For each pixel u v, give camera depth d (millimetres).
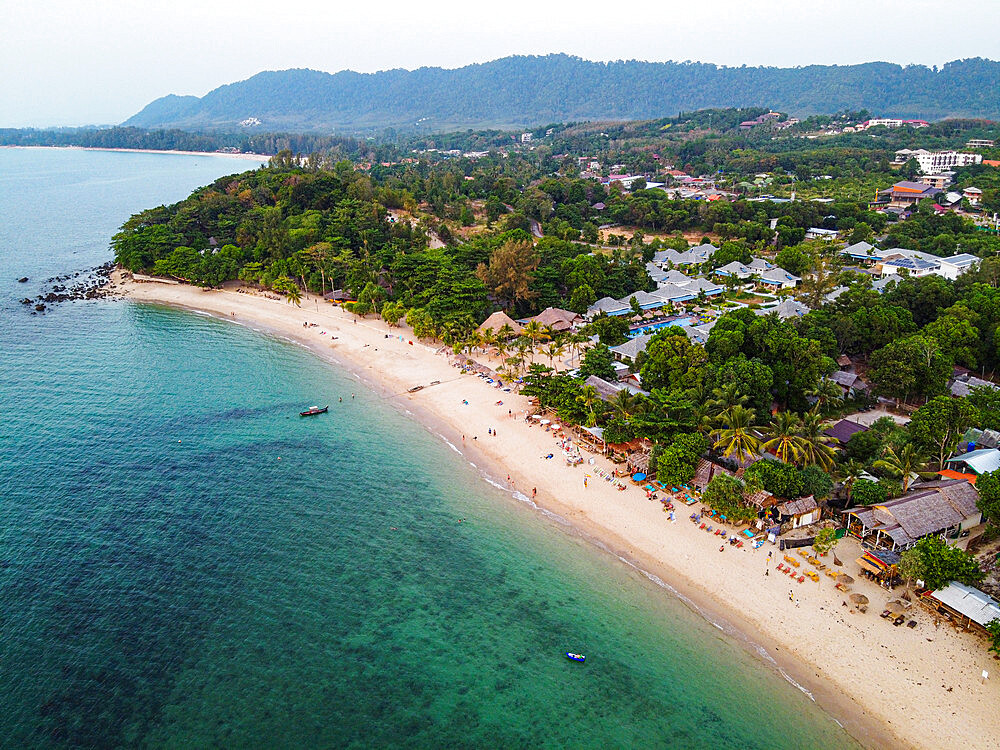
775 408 131250
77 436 126500
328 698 70625
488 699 71125
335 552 94500
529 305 198750
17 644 76125
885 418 114438
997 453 103750
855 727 66938
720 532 96438
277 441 126562
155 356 170000
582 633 80125
